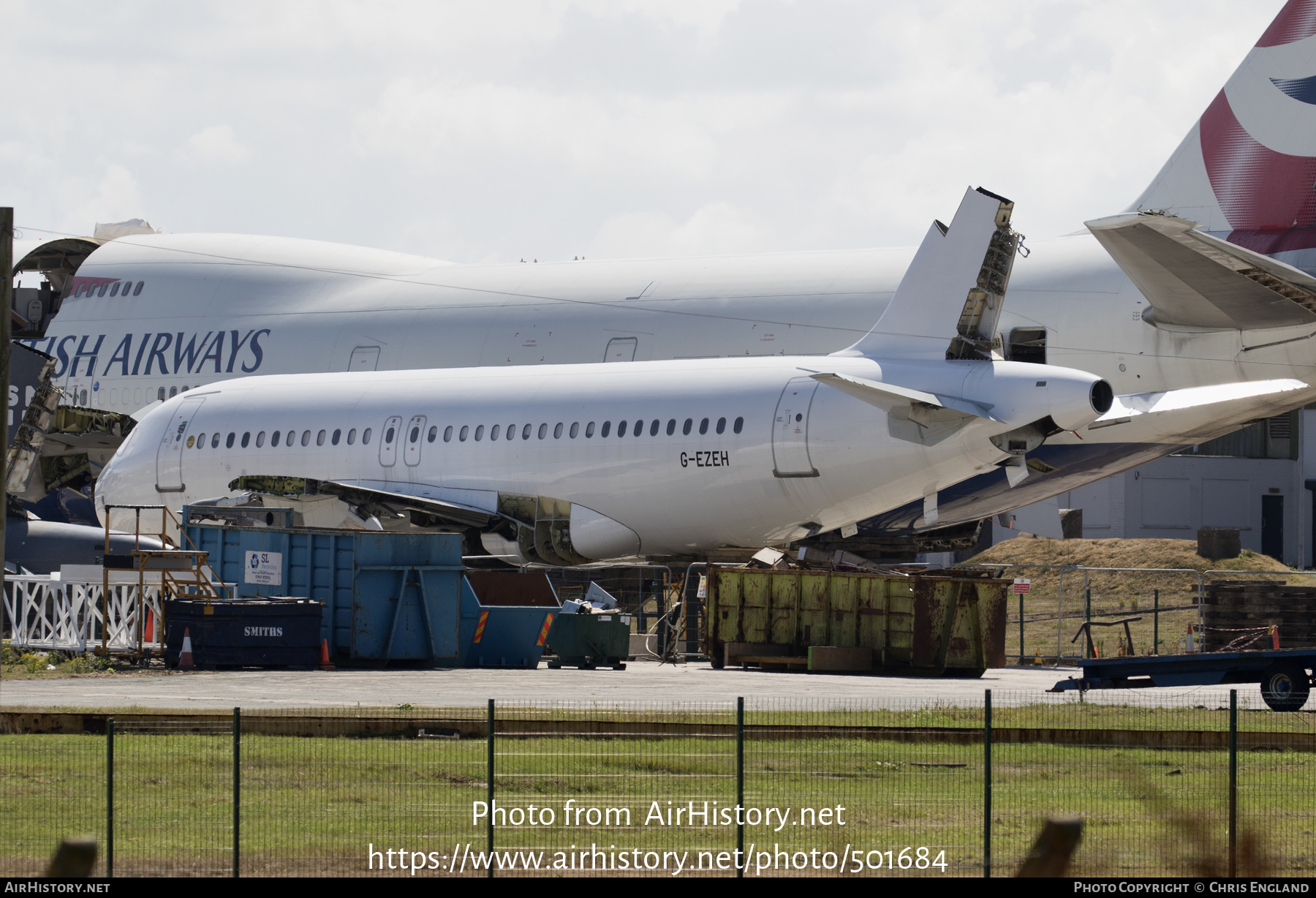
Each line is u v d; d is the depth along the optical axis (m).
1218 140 114.12
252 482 126.88
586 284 140.12
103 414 157.00
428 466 122.69
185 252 169.88
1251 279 93.06
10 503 133.00
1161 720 65.62
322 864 39.12
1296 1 110.81
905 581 96.62
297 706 67.88
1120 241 88.06
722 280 132.25
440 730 59.91
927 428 100.94
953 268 104.06
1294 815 46.44
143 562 94.94
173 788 49.28
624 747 57.41
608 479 114.31
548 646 102.44
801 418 105.94
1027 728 59.84
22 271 194.25
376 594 97.81
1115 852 41.09
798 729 58.78
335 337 150.75
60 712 62.00
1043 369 99.56
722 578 101.44
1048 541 196.62
